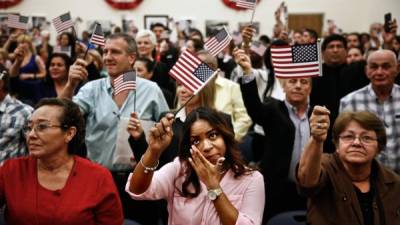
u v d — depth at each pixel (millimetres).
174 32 12477
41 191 2270
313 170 2416
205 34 14602
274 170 3713
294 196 3736
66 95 3477
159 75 6242
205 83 2750
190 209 2328
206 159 2316
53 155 2307
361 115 2531
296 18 15109
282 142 3709
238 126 4363
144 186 2330
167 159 3305
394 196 2523
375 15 14508
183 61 2893
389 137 3859
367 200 2531
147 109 3787
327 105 5121
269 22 14672
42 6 14078
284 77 2941
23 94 5523
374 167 2598
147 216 3768
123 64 3744
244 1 4531
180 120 3475
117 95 3752
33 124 2295
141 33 6035
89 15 14320
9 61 7172
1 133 3553
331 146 3965
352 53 7191
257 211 2318
